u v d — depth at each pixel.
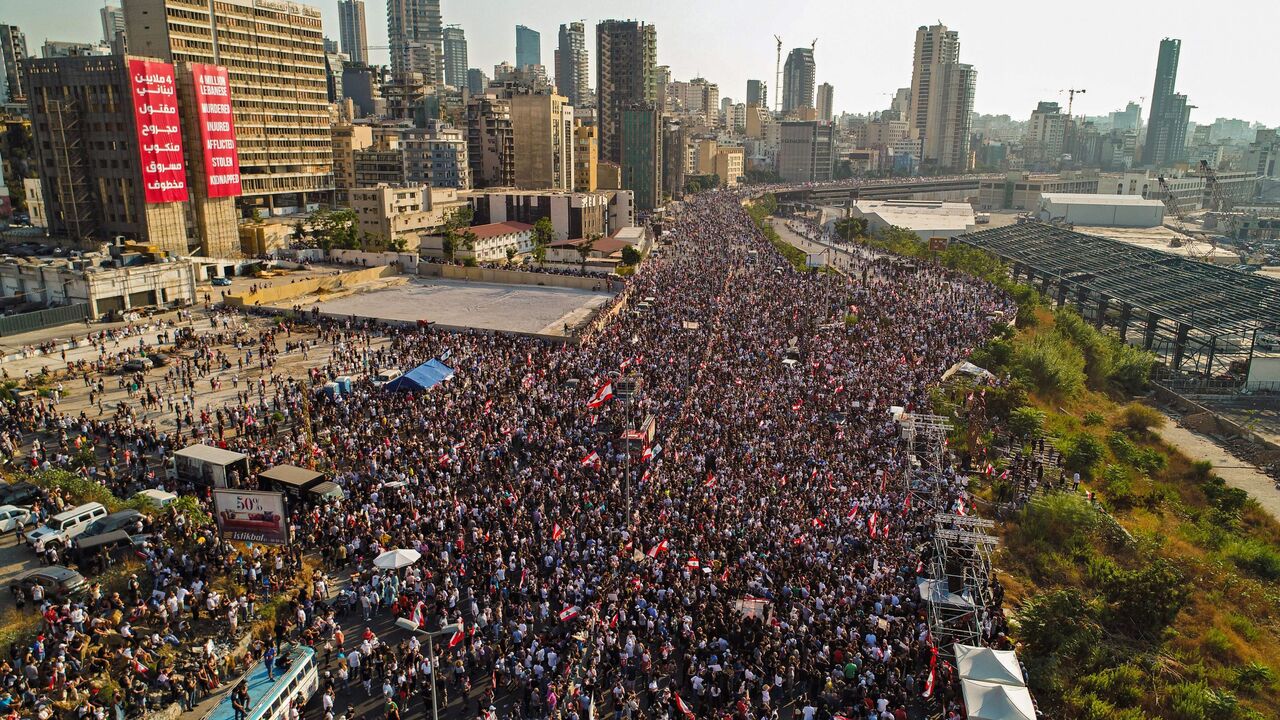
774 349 103.31
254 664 41.38
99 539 49.22
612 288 156.75
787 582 48.69
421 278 167.62
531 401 80.31
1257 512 75.31
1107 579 53.03
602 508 56.38
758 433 73.69
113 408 82.62
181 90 167.25
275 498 50.50
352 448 68.25
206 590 47.41
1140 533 65.31
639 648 41.75
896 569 52.19
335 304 140.75
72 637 41.03
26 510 54.47
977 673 38.78
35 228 174.50
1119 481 77.12
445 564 49.78
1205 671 46.56
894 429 75.94
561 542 52.16
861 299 136.25
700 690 40.09
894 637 43.94
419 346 103.12
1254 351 117.19
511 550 51.84
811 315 122.88
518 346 105.25
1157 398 114.19
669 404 80.38
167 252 140.50
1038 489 69.12
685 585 47.41
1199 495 79.19
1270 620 54.50
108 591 46.97
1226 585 58.06
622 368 90.06
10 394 82.12
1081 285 151.62
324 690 41.47
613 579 47.88
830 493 62.34
